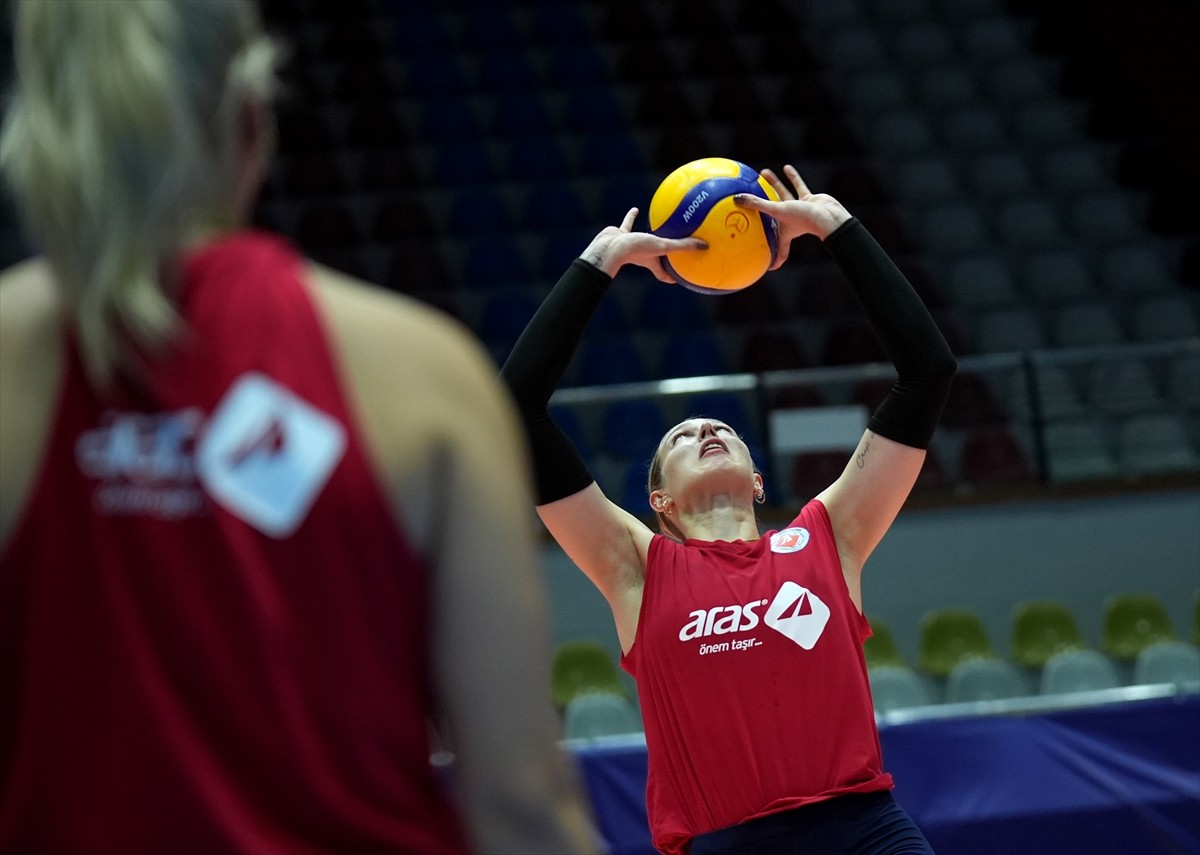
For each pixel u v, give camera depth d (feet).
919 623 58.03
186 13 6.88
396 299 7.38
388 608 6.69
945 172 86.02
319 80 91.76
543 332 21.83
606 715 43.32
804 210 21.61
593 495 22.29
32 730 6.37
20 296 6.96
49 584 6.48
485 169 85.97
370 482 6.66
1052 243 81.30
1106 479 59.06
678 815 20.90
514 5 98.43
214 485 6.60
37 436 6.64
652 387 56.65
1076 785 32.14
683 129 88.99
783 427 55.42
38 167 6.69
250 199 7.50
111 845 6.24
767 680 20.57
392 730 6.70
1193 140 87.66
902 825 19.89
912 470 21.83
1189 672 45.96
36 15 6.89
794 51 95.86
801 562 21.44
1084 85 92.84
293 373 6.76
